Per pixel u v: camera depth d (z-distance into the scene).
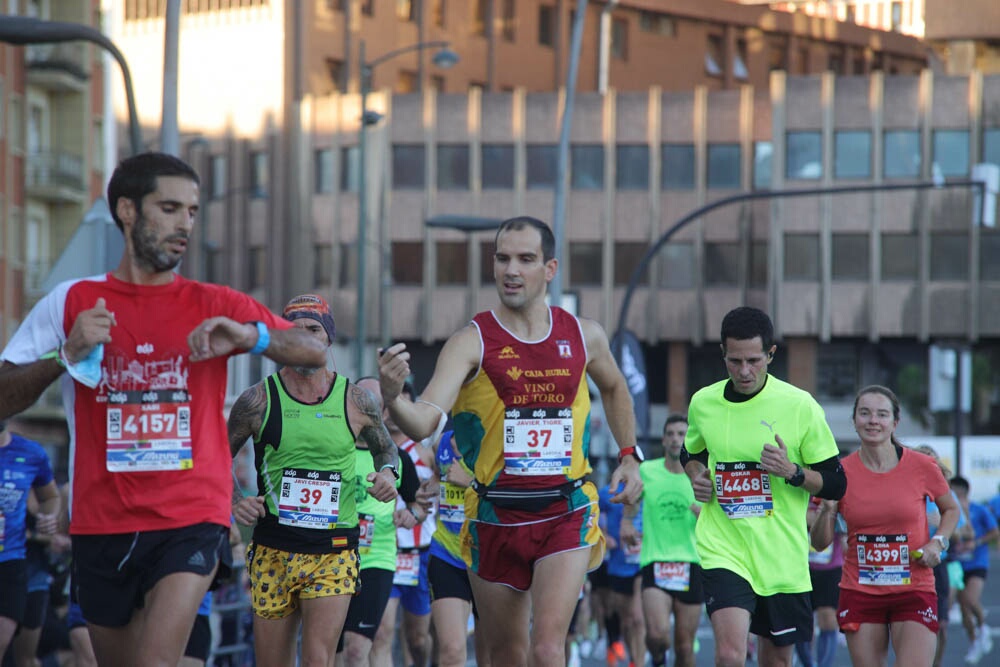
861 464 21.66
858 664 21.58
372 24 141.38
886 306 125.06
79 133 102.88
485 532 17.16
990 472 95.31
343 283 132.62
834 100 126.06
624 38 156.50
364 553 24.75
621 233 129.12
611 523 34.44
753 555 19.36
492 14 149.62
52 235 102.38
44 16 100.06
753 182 127.62
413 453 27.66
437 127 130.75
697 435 19.95
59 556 29.64
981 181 59.34
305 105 134.38
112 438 13.61
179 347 13.70
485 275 130.38
